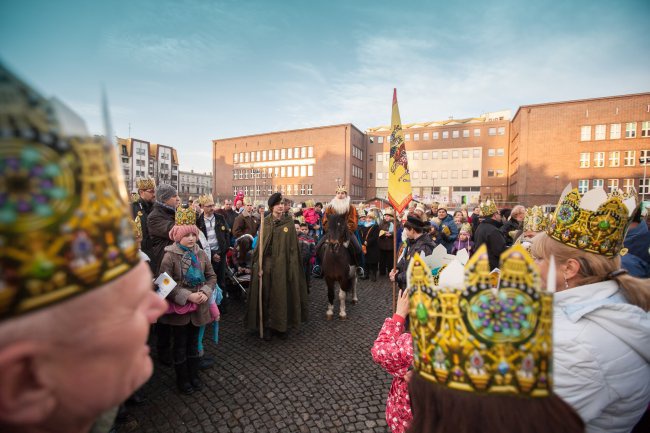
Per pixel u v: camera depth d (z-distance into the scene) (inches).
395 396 52.5
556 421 25.7
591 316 39.2
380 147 1953.7
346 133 1731.1
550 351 26.9
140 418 104.9
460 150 1777.8
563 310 42.7
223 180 2076.8
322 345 160.6
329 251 189.0
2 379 14.3
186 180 3061.0
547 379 26.7
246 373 133.1
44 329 14.6
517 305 26.7
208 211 207.6
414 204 310.0
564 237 48.4
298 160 1844.2
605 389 37.0
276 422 104.5
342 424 104.0
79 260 15.8
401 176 134.5
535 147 1309.1
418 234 158.1
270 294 161.2
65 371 16.0
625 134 1189.7
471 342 27.3
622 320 37.4
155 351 155.9
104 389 17.7
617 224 44.3
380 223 326.3
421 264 30.8
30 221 13.5
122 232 19.4
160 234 136.2
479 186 1744.6
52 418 16.6
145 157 2222.0
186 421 104.0
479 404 26.4
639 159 1168.8
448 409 27.5
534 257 54.1
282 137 1889.8
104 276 17.3
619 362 36.9
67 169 15.1
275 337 169.3
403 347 48.8
